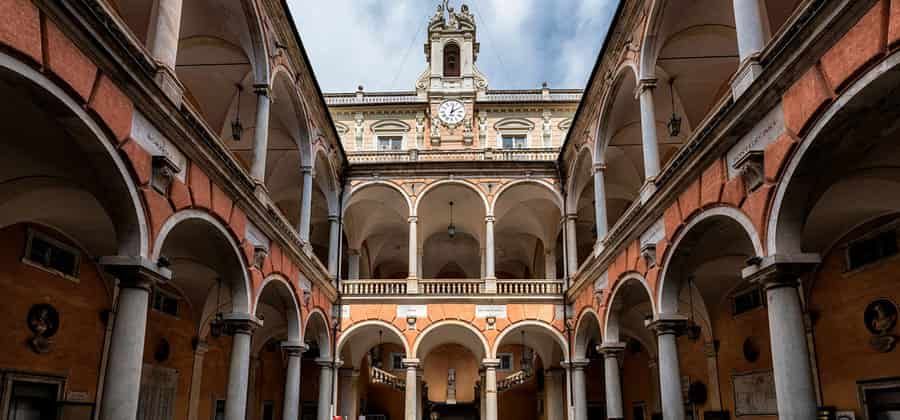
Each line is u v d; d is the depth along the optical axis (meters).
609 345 16.73
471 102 29.17
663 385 12.25
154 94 8.56
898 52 5.91
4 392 11.10
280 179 23.11
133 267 8.20
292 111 17.97
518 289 23.77
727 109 9.10
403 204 25.38
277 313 21.70
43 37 6.43
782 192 7.96
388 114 29.56
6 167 9.74
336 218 23.33
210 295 18.53
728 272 16.45
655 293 12.95
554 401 25.34
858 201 11.27
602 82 17.77
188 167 10.04
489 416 21.73
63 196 10.98
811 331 13.91
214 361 20.53
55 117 7.05
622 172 22.55
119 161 7.93
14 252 11.56
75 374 13.05
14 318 11.47
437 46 30.33
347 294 22.86
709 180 10.22
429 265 32.69
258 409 24.66
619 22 15.59
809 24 7.06
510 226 28.20
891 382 11.65
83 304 13.43
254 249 13.39
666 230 12.29
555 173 24.02
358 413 27.84
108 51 7.39
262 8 13.94
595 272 18.28
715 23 13.97
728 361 17.77
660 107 17.69
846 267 12.97
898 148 9.03
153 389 16.31
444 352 32.94
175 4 10.05
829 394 13.31
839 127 7.05
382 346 32.50
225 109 17.95
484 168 24.17
